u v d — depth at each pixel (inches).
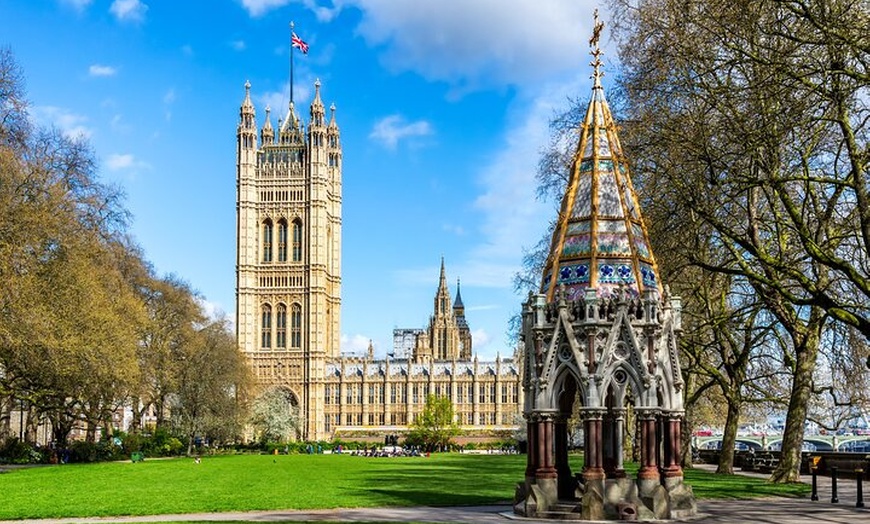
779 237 1834.4
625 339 1171.9
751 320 2316.7
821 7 1300.4
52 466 3075.8
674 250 1675.7
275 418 7598.4
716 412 3885.3
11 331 2413.9
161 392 4549.7
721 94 1489.9
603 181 1254.3
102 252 3206.2
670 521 1130.7
